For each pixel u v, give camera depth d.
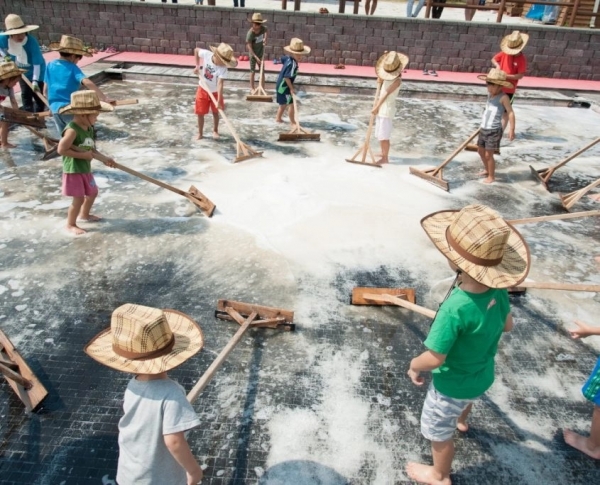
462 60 13.27
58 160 6.92
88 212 5.36
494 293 2.36
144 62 12.20
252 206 5.92
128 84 11.03
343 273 4.81
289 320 3.99
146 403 2.00
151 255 4.90
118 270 4.65
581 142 9.18
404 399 3.47
